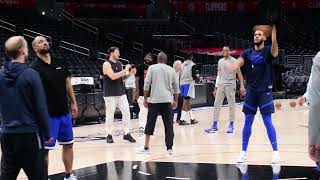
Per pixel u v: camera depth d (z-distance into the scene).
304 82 21.28
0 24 21.39
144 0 28.55
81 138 9.09
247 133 6.26
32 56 16.75
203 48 26.39
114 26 27.25
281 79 21.98
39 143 3.91
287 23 28.41
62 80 5.09
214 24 29.84
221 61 9.32
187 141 8.32
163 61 7.11
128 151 7.46
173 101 7.19
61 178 5.66
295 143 7.79
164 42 26.34
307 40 28.25
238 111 14.28
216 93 9.45
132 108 12.58
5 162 3.94
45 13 24.44
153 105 7.04
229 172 5.73
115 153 7.31
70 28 24.39
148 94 7.15
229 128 9.30
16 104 3.85
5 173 3.92
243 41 25.89
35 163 3.90
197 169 5.96
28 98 3.88
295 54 26.09
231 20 29.88
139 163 6.46
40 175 3.92
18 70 3.88
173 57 24.31
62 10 25.06
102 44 24.17
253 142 8.01
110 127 8.30
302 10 29.92
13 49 3.93
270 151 7.09
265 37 6.09
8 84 3.88
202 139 8.52
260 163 6.22
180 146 7.79
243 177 5.45
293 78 21.58
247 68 6.21
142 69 9.23
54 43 21.47
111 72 7.95
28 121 3.86
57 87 5.02
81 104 11.59
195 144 7.96
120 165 6.36
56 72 5.03
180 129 10.07
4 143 3.93
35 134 3.89
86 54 21.41
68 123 5.20
